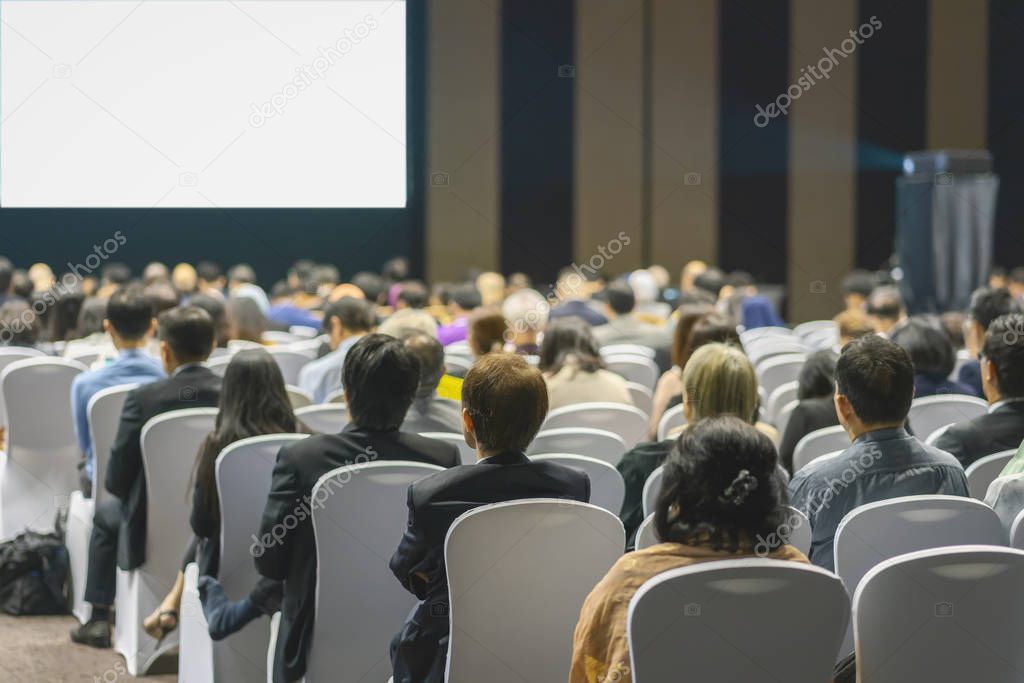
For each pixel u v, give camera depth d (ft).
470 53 42.39
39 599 13.70
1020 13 41.42
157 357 17.39
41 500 14.82
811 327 29.81
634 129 42.91
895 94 42.32
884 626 6.64
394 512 8.69
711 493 6.35
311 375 15.88
